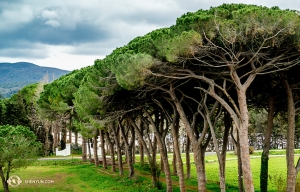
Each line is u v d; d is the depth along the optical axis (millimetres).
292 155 18016
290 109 18000
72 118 43031
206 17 14211
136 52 18922
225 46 14383
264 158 19328
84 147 44625
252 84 19922
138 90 18969
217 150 18312
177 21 16078
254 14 13656
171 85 18594
